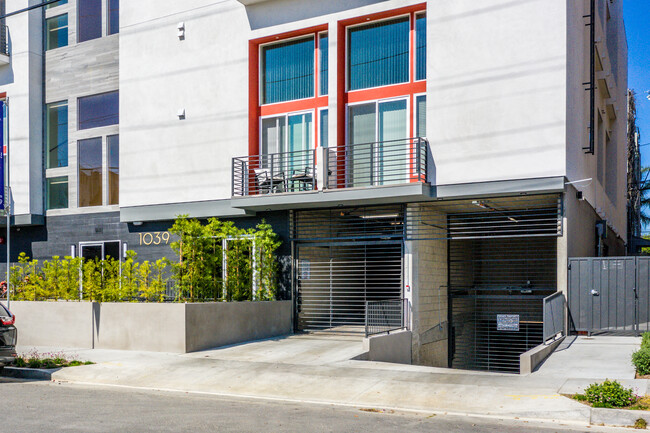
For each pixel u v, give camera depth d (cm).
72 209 2169
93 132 2152
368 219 1834
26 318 1609
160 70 1959
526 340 1972
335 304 1869
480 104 1513
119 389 1086
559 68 1434
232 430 758
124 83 2020
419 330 1680
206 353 1393
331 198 1606
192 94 1900
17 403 922
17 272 1803
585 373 1089
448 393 984
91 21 2192
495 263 2100
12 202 2231
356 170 1697
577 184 1606
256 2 1794
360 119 1706
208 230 1600
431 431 768
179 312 1411
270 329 1667
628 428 792
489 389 991
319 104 1744
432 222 1794
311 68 1772
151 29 1984
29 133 2216
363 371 1171
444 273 1881
